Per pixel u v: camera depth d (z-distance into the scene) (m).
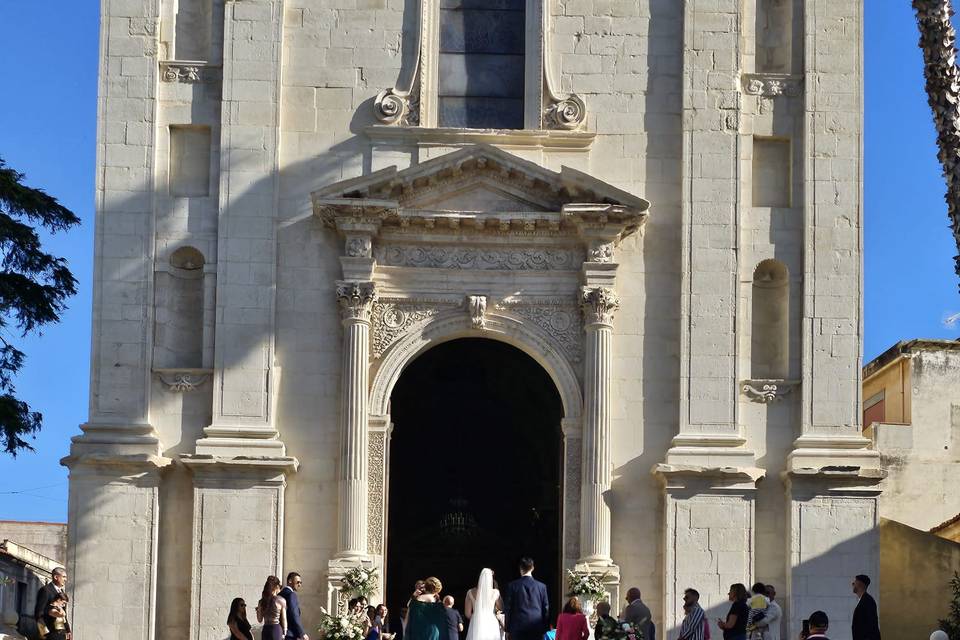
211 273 48.66
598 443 47.91
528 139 49.34
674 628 47.16
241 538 47.28
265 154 48.97
